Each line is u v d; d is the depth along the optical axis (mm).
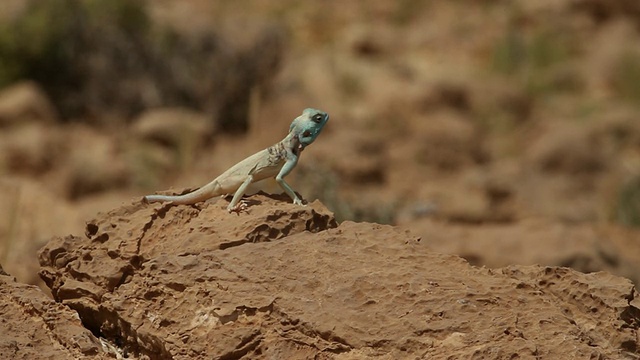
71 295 19312
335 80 77312
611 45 91562
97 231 20328
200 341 17516
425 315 17250
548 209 60156
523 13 98188
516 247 39531
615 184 64438
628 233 49688
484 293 17766
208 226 19500
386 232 19453
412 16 98812
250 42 77375
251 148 66000
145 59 74500
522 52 90312
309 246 18828
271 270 18281
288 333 17266
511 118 77000
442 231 41969
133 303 18609
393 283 17859
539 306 17641
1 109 66438
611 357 17094
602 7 97375
